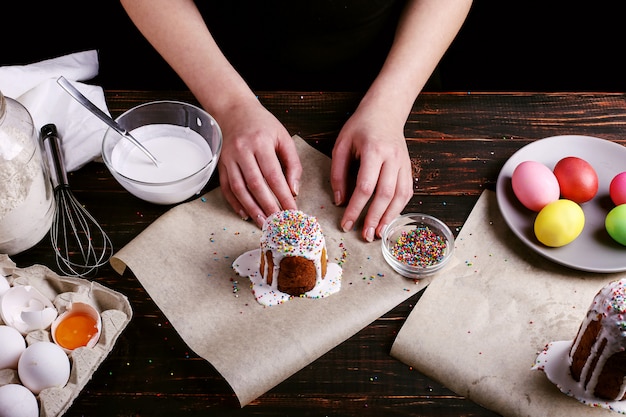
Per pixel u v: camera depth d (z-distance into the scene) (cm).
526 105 109
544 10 165
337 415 82
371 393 84
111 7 163
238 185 97
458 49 165
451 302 89
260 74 123
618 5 162
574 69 162
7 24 162
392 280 91
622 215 92
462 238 95
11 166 88
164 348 87
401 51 108
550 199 94
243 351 85
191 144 100
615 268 91
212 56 107
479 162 103
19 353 83
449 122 107
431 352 85
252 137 99
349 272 92
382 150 97
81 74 112
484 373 84
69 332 86
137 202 99
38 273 90
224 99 104
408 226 96
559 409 82
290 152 100
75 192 99
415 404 83
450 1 111
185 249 93
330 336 86
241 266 93
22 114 91
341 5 111
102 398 83
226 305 89
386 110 102
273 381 84
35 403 80
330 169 101
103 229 96
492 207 98
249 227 96
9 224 89
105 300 90
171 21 108
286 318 88
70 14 164
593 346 79
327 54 119
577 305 89
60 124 103
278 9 112
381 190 96
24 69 109
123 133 96
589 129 106
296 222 89
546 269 92
